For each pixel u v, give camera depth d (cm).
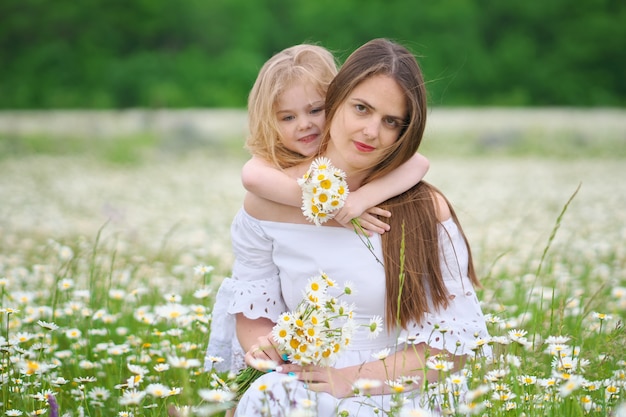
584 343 396
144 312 442
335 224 308
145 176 1600
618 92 3769
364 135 292
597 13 3834
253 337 315
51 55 3588
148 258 681
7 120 2703
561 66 3725
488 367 320
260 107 341
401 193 311
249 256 318
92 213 1069
